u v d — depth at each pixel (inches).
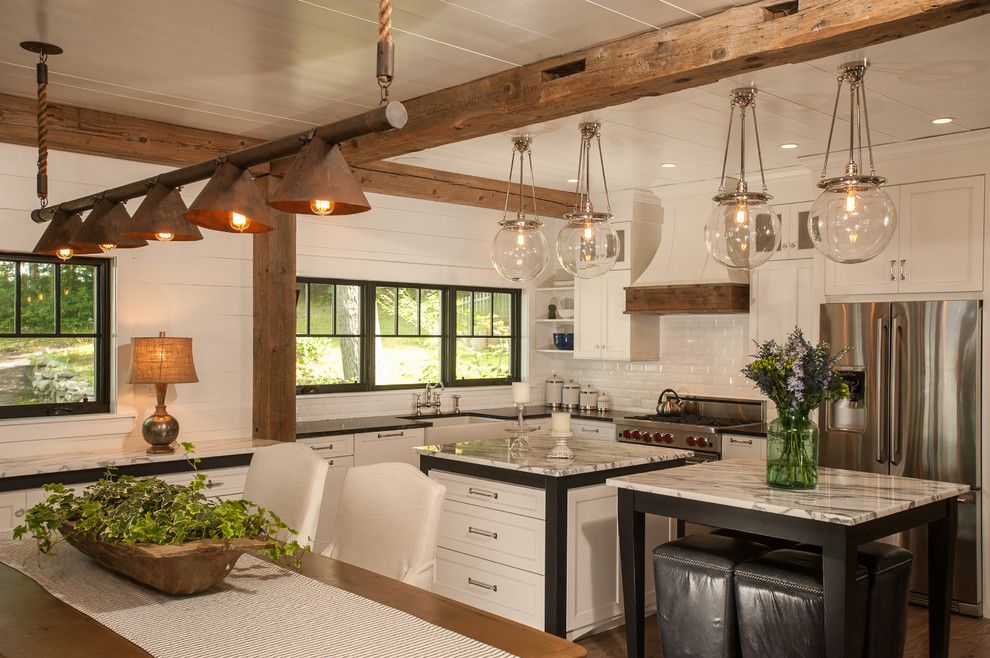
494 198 247.6
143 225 108.0
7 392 182.1
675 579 144.9
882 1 99.3
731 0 113.6
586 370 304.3
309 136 83.4
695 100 161.5
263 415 203.6
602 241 171.2
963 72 144.6
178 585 84.4
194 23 125.3
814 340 216.7
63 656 69.1
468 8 118.3
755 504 129.0
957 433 191.8
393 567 104.3
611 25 123.6
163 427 183.2
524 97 142.6
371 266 257.4
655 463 172.6
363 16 121.8
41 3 117.7
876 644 133.5
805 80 148.8
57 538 113.0
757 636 133.6
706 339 268.7
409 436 242.1
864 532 124.2
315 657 69.0
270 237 202.2
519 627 77.6
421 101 160.9
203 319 206.2
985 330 189.3
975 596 189.8
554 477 155.1
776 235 140.2
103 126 172.9
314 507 115.3
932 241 196.5
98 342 194.1
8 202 177.2
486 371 297.9
